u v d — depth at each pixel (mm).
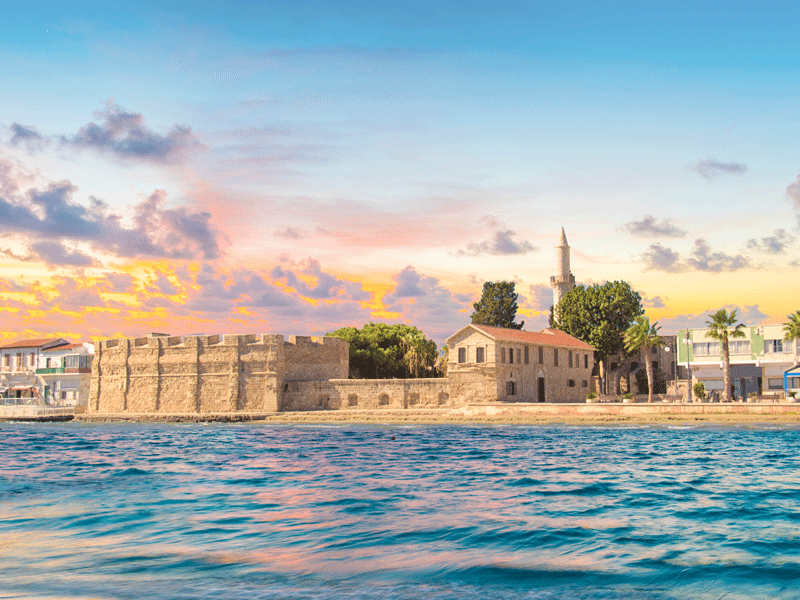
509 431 61188
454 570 13727
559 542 16266
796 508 21047
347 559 14641
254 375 89375
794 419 60750
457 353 81250
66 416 94812
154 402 94500
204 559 14672
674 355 113000
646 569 13891
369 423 78000
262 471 31391
